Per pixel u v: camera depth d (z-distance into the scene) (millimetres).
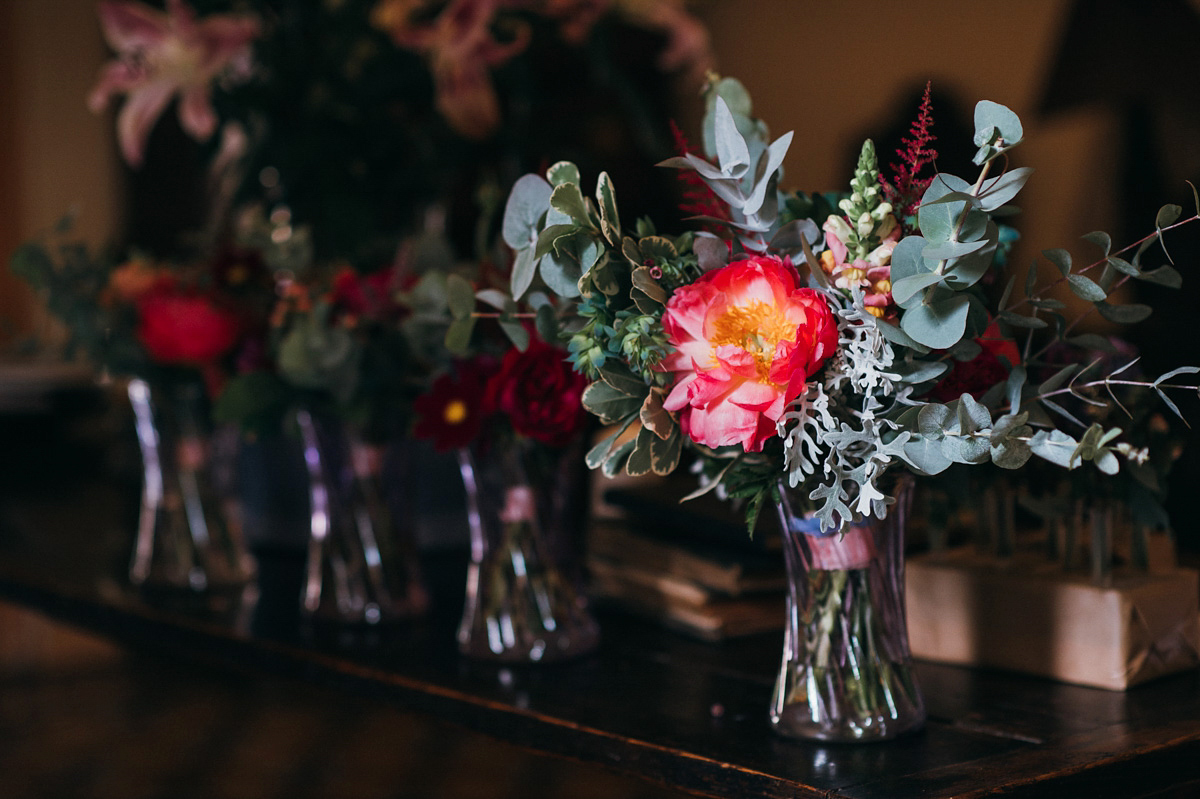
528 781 2135
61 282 1404
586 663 1092
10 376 2480
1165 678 941
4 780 2166
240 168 1667
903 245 684
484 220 1103
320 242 1612
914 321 687
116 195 3520
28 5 3527
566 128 1812
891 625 838
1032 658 958
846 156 2061
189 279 1368
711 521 1176
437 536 1579
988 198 678
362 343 1197
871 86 2012
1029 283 739
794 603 849
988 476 957
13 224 3547
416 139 1697
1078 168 1737
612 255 774
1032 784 726
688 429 743
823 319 695
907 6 1946
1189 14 1603
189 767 2230
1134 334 1618
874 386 717
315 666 1141
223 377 1381
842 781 751
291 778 2186
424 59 1656
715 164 840
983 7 1848
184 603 1390
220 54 1569
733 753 822
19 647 2709
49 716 2473
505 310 938
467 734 998
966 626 998
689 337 725
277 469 1623
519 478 1077
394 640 1198
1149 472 873
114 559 1643
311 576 1296
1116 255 737
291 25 1652
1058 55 1752
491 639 1097
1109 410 889
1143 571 971
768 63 2168
